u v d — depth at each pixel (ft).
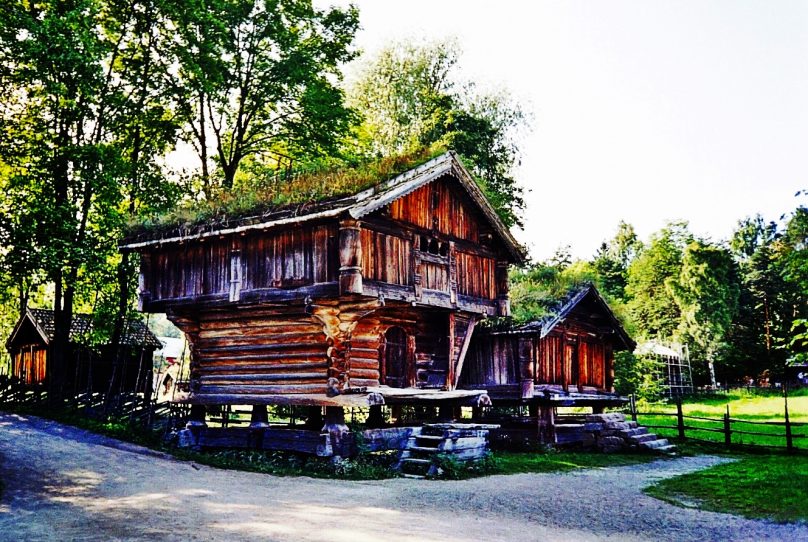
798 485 49.80
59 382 87.25
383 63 137.28
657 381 145.07
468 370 75.87
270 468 53.42
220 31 90.48
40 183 80.43
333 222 53.78
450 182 63.72
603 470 61.31
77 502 38.50
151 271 64.80
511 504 42.68
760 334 209.56
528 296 77.77
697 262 203.51
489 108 134.92
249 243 58.44
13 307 131.75
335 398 54.54
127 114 87.76
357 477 51.55
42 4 77.46
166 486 43.98
